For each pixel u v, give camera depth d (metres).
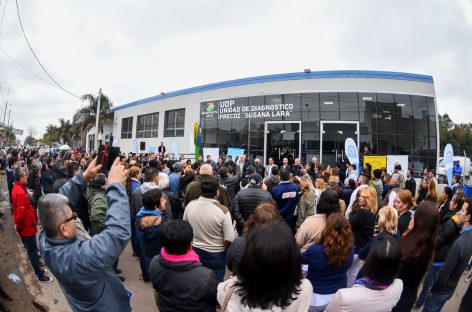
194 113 24.34
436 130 18.34
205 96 23.53
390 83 18.22
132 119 32.97
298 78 19.30
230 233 4.11
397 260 2.29
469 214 3.61
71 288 1.85
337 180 7.54
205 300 2.46
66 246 1.88
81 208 5.06
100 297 1.96
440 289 3.65
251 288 1.63
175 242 2.50
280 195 6.05
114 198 2.01
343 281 3.16
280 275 1.61
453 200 5.79
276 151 19.58
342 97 18.42
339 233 3.04
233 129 21.50
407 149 18.09
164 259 2.53
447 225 4.54
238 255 2.87
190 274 2.46
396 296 2.35
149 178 5.70
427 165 18.14
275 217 3.18
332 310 2.35
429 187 7.10
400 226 4.66
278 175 6.97
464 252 3.52
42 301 4.71
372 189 4.59
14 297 4.53
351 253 3.13
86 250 1.81
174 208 6.56
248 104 20.89
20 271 5.65
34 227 5.31
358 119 18.17
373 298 2.28
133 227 6.45
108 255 1.84
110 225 1.91
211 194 4.20
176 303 2.46
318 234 3.32
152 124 29.73
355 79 18.34
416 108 18.28
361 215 4.30
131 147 32.84
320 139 18.58
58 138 69.75
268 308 1.61
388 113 18.11
